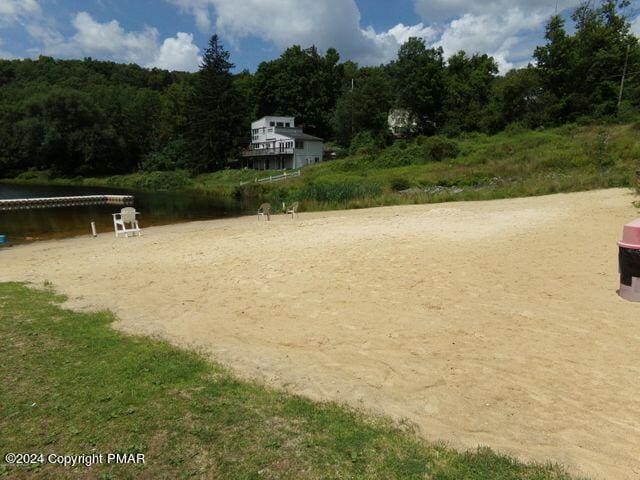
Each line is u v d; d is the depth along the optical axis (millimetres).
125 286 9242
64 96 67875
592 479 3428
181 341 6176
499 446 3904
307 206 25906
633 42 54156
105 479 3143
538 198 21234
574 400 4707
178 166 68562
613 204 17234
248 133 70250
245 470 3262
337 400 4672
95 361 5184
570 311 7180
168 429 3770
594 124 46344
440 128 63438
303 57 84188
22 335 6043
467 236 13164
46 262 12289
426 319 7031
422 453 3629
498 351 5875
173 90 83562
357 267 10133
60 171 68938
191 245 13906
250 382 4926
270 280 9359
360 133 62562
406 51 67188
